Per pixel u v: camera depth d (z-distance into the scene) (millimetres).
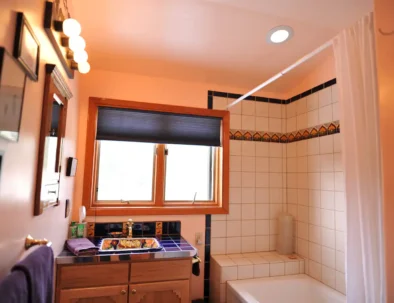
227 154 2619
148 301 1792
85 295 1662
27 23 826
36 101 1015
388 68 824
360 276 1231
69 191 1953
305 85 2623
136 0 1710
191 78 2545
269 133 2811
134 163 2439
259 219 2699
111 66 2322
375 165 1172
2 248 746
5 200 760
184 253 1868
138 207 2348
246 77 2588
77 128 2170
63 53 1361
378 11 867
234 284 2211
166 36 2033
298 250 2607
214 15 1847
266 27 1970
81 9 1754
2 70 660
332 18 1644
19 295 674
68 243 1825
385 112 826
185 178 2584
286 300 2268
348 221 1279
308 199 2508
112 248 1938
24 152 908
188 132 2533
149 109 2424
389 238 794
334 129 2236
